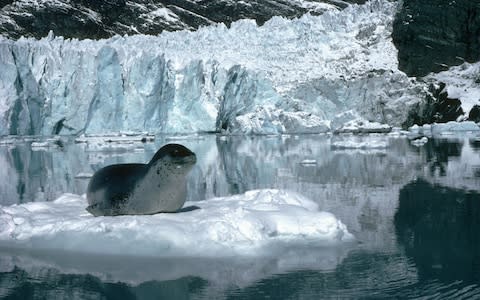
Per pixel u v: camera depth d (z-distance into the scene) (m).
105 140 36.09
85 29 77.25
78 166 21.41
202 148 29.88
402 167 18.56
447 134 41.25
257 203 9.34
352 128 42.78
